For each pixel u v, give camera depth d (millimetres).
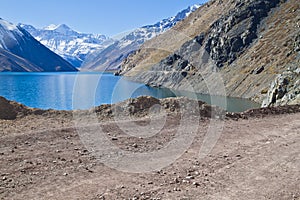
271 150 12719
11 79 133750
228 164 10922
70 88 80812
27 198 7867
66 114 18375
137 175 9672
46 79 133125
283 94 40312
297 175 9992
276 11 99312
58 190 8391
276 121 18891
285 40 78875
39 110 18500
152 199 8062
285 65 67812
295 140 14359
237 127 16953
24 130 14266
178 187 8867
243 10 103312
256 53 82625
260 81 68375
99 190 8469
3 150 11312
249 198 8289
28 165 10031
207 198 8227
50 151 11555
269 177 9789
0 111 16938
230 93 70125
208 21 134375
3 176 9070
